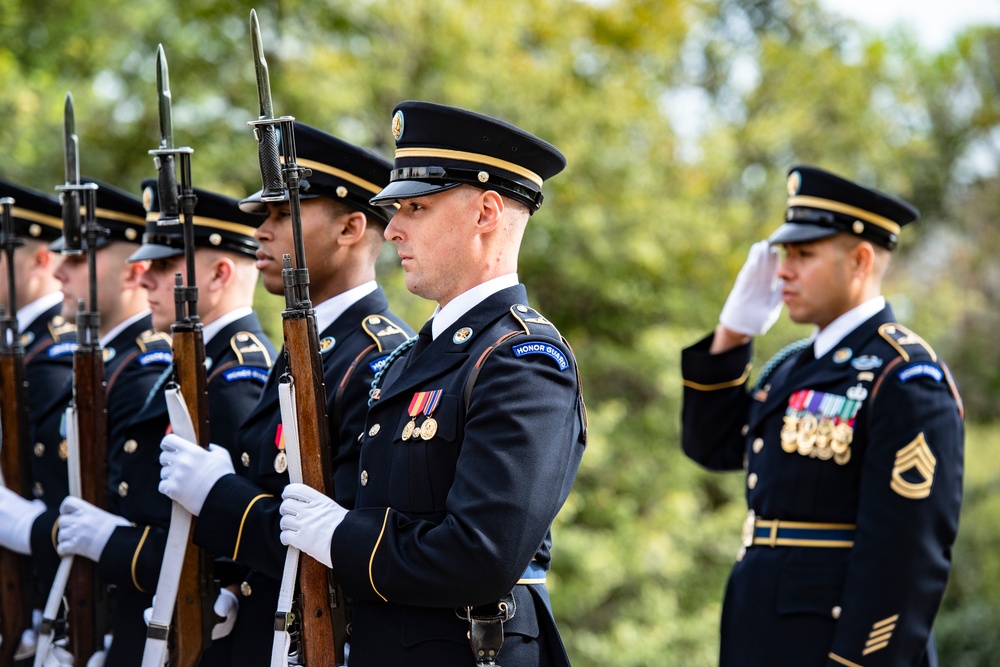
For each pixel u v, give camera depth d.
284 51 30.33
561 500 6.76
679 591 28.25
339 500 7.79
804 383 9.84
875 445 9.24
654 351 28.48
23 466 10.49
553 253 29.05
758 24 43.81
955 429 9.34
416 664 6.80
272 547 7.46
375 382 7.64
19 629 10.33
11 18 28.97
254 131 7.32
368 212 8.59
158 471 9.27
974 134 46.19
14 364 10.48
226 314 9.77
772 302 10.97
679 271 30.45
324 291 8.63
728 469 11.17
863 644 8.91
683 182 31.92
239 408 9.15
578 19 33.00
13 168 26.55
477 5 30.31
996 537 32.44
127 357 10.52
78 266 11.19
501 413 6.59
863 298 10.09
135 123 29.69
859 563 9.05
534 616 7.06
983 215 46.03
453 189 7.11
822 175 10.14
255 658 8.41
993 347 44.81
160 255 9.62
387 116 29.12
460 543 6.39
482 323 7.06
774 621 9.42
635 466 28.69
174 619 8.08
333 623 7.16
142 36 30.53
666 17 35.91
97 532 9.13
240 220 9.81
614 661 25.70
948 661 28.69
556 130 29.17
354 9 29.69
